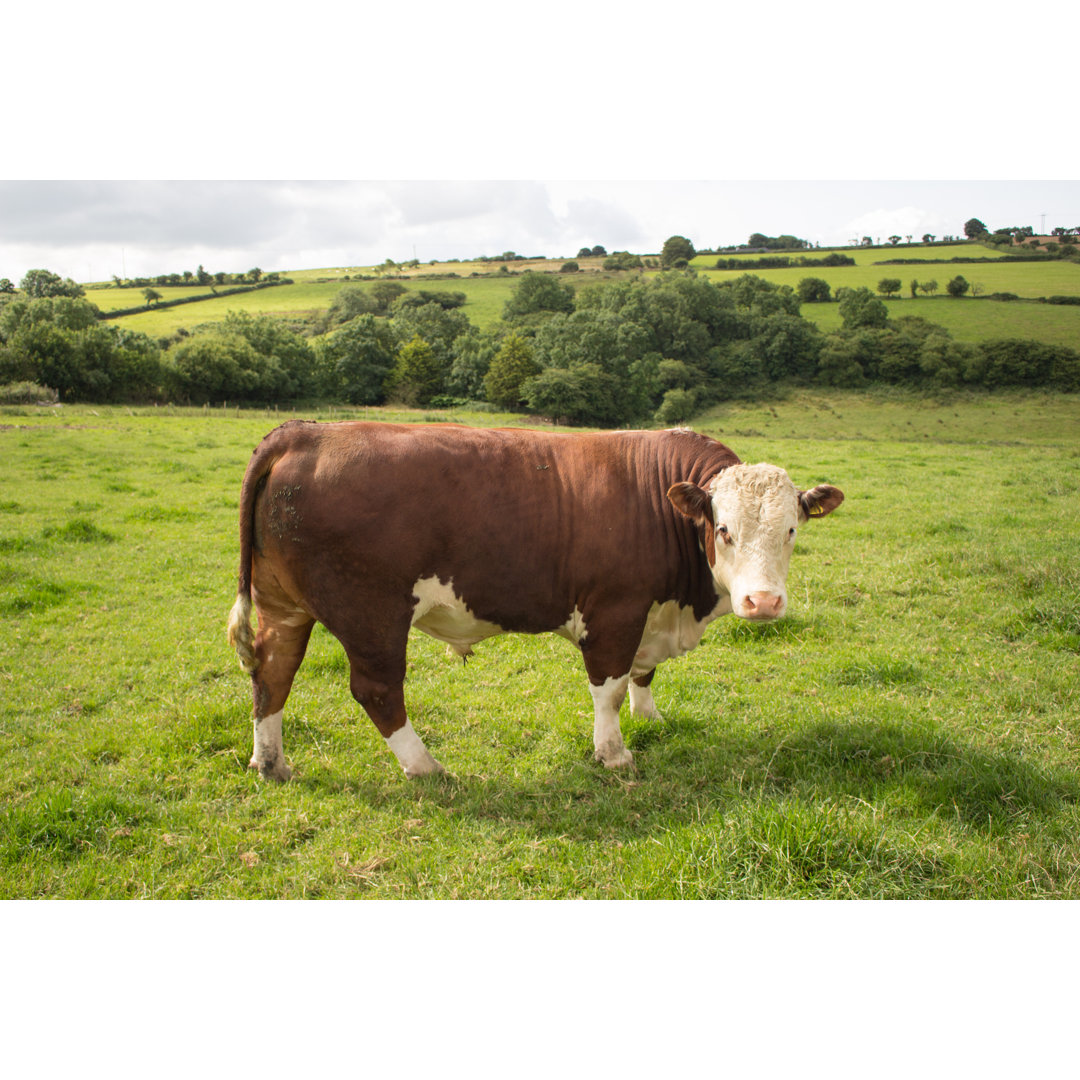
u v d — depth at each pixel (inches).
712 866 137.6
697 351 2945.4
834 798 157.8
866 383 2785.4
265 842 155.3
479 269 6008.9
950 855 139.9
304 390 2581.2
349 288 4153.5
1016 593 299.9
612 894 138.7
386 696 178.2
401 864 148.1
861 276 4185.5
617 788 176.4
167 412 1369.3
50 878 143.3
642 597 184.2
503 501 177.8
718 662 252.2
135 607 309.4
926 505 491.8
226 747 195.9
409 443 175.5
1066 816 154.5
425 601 178.5
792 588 320.2
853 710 210.1
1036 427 2060.8
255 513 175.2
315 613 176.9
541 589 182.5
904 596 308.5
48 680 238.1
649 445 190.5
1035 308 3275.1
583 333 2682.1
